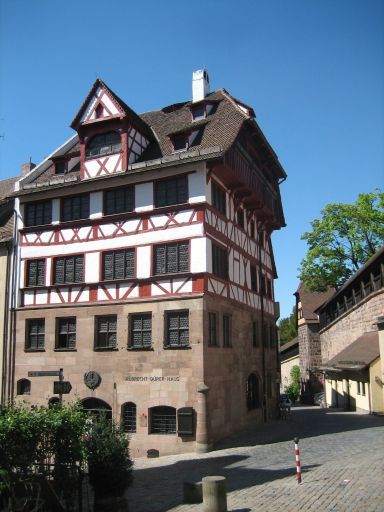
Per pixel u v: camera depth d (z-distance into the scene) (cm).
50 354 2255
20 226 2448
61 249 2330
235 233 2445
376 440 1634
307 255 3978
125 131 2245
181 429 1923
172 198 2142
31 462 929
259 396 2669
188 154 2103
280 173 2992
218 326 2133
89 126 2317
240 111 2330
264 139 2559
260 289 2817
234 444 1970
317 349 4753
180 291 2038
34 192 2386
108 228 2238
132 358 2075
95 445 1053
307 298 5097
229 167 2155
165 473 1520
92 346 2167
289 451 1653
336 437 1842
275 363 3058
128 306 2122
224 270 2281
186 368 1970
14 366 2323
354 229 3769
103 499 1044
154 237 2128
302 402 4628
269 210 2812
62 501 993
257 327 2730
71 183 2303
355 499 915
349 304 3600
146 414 2006
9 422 902
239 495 1077
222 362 2150
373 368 2631
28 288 2359
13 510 884
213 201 2191
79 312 2227
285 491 1050
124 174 2184
